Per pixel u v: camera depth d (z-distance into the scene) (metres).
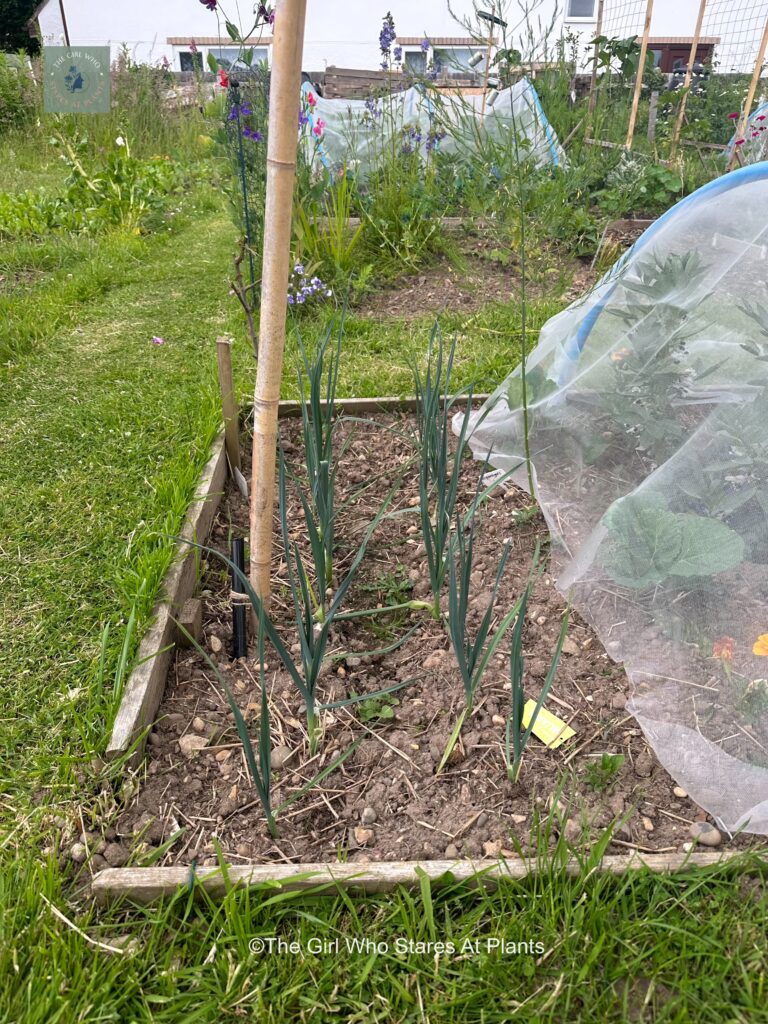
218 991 1.14
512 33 3.83
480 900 1.27
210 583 2.06
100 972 1.14
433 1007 1.12
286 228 1.41
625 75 6.76
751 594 1.54
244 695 1.70
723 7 10.69
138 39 16.66
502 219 4.19
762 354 1.74
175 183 8.09
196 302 4.27
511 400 2.39
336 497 2.42
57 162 9.04
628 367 2.02
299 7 1.22
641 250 2.05
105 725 1.52
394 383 3.09
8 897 1.22
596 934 1.18
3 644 1.78
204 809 1.44
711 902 1.23
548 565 2.06
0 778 1.46
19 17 19.44
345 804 1.46
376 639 1.87
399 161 5.36
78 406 2.93
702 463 1.65
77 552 2.09
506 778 1.50
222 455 2.46
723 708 1.50
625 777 1.49
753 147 6.17
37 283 4.59
